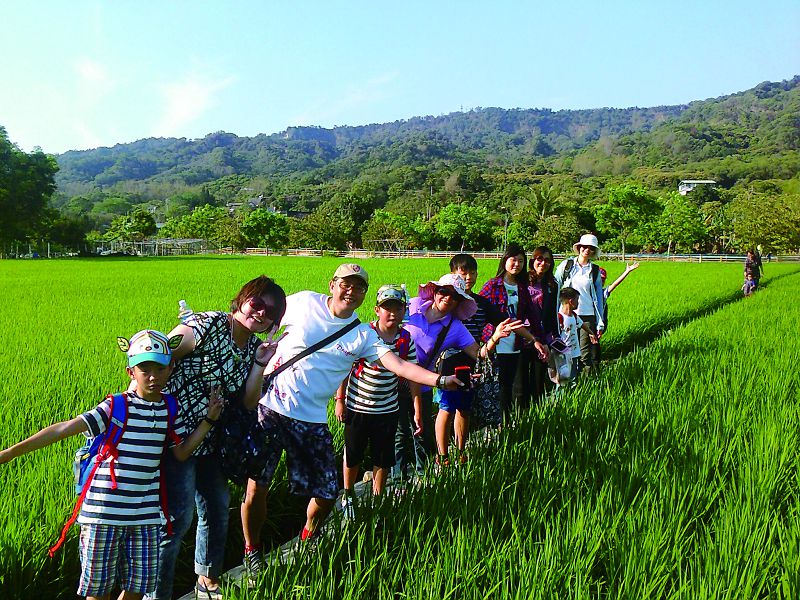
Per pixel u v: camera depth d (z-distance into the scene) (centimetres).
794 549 376
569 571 352
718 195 12562
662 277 3534
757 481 471
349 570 344
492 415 622
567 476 482
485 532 389
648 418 631
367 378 523
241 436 408
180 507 389
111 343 1192
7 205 7688
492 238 8325
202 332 388
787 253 6500
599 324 989
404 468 584
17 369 920
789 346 1122
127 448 353
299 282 2936
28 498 455
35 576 393
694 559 374
